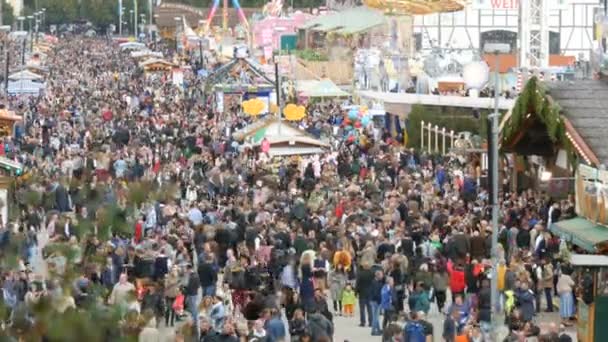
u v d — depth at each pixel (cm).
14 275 4231
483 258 5419
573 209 5828
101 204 5409
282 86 13275
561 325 4959
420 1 13438
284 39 19938
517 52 11031
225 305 4881
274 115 10481
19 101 14862
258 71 13500
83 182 7031
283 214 6397
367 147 9550
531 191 6588
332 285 5428
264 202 6919
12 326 2903
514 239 5688
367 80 12750
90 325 2927
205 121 12112
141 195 5847
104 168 8244
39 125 11706
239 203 6725
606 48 10762
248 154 8969
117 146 9969
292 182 7762
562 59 13388
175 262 5288
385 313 5025
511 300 4812
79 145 10238
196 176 8112
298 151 8969
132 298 3312
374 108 11356
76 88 17850
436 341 4859
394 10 13500
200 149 9662
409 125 10162
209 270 5222
